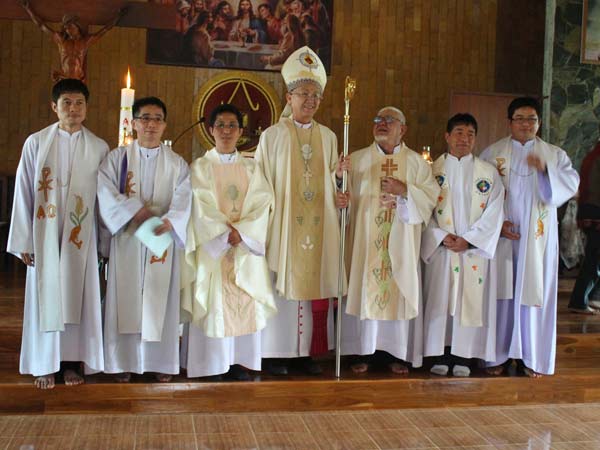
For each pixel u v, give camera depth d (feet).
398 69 35.55
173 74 33.86
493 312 14.97
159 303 13.19
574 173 15.11
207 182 13.52
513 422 13.69
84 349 13.07
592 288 20.56
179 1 33.65
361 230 14.70
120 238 13.12
